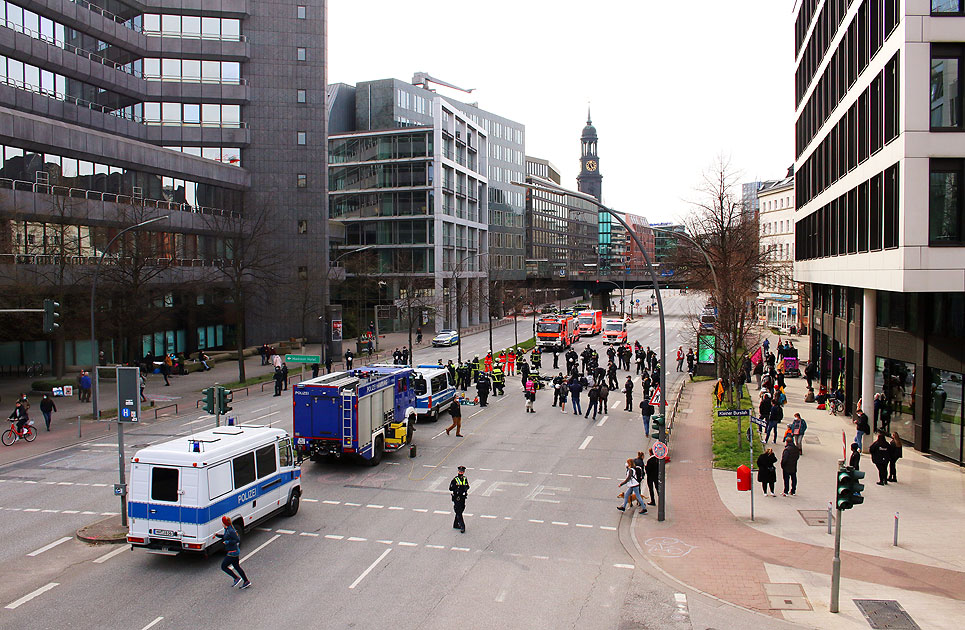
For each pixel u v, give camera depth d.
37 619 12.68
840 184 31.27
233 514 15.92
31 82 46.78
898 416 26.78
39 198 40.62
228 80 61.84
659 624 12.65
